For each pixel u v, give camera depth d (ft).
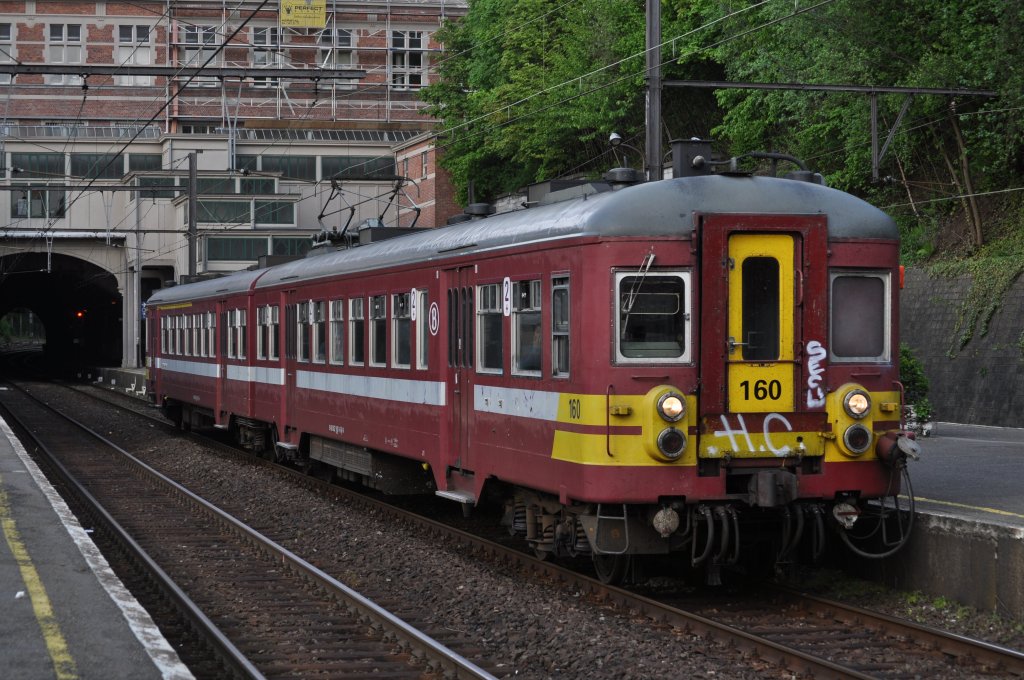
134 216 228.84
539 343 39.27
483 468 43.91
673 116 141.38
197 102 260.62
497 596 38.01
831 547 41.37
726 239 35.78
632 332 35.70
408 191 232.94
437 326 48.08
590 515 36.88
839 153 110.32
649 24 65.26
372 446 56.03
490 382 43.09
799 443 36.22
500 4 170.40
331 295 61.82
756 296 36.35
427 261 48.96
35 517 45.57
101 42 268.41
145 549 49.37
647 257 35.50
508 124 156.76
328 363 62.49
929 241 100.01
